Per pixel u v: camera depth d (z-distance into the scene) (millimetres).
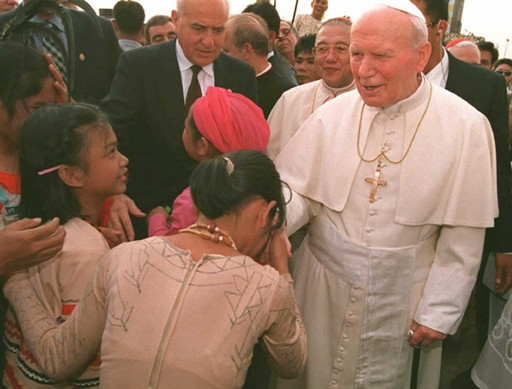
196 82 2467
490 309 2926
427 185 1928
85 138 1562
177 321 1184
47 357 1316
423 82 1985
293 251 2617
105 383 1196
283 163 2182
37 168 1576
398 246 1973
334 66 2576
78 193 1626
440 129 1943
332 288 2074
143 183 2494
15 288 1468
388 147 1964
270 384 2344
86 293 1309
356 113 2039
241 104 1771
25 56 1699
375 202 1975
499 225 2516
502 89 2594
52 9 2160
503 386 2129
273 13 4223
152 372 1164
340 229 2055
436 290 1975
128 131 2416
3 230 1402
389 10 1752
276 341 1298
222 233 1295
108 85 2980
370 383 2070
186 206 1708
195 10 2305
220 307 1196
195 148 1797
